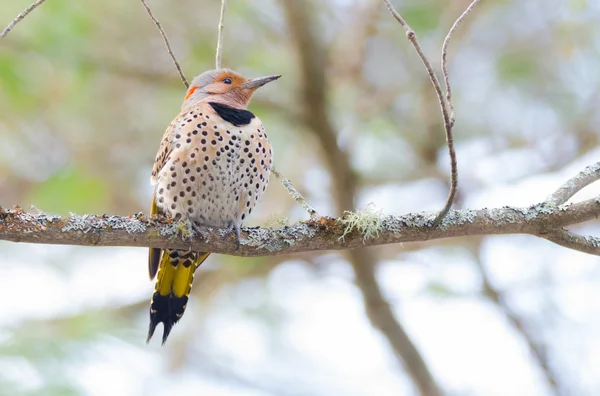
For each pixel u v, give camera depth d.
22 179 12.35
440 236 7.27
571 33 12.06
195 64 12.23
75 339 10.12
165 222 7.08
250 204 8.58
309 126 12.10
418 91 12.49
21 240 6.57
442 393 12.13
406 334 12.20
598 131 12.45
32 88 11.67
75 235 6.71
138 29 12.02
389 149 12.80
